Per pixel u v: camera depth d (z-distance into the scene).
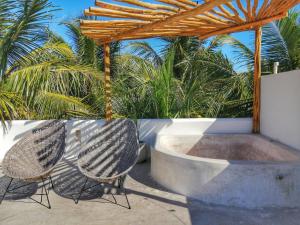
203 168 3.49
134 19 3.89
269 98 5.09
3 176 4.47
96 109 6.57
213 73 6.98
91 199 3.61
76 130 5.45
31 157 4.05
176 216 3.13
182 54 8.62
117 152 4.24
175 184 3.77
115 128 4.36
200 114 6.61
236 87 6.67
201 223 2.96
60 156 3.81
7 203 3.52
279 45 6.25
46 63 5.54
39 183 4.18
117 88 6.69
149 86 6.38
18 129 5.27
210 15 4.20
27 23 5.50
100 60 8.12
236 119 5.66
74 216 3.16
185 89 6.61
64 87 6.02
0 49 5.31
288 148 4.24
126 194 3.74
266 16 4.42
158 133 5.60
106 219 3.09
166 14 3.62
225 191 3.38
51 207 3.39
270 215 3.11
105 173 3.90
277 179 3.26
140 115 6.21
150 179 4.29
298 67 6.20
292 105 4.30
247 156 5.22
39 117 5.74
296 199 3.28
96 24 3.90
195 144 5.34
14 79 5.22
